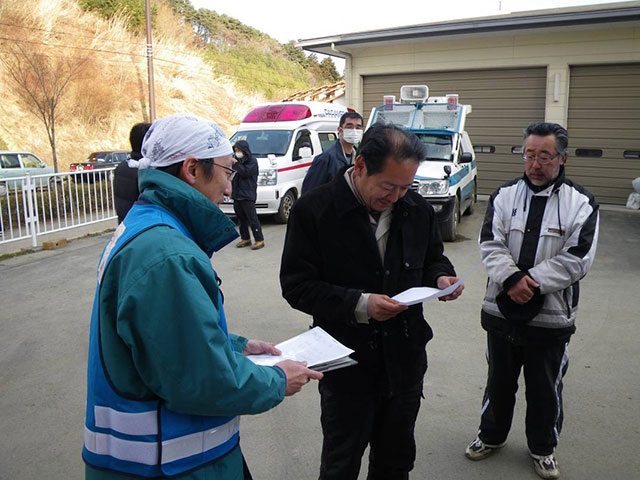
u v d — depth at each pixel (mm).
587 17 10680
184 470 1532
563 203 2783
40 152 24531
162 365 1426
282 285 2307
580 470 3090
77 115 26828
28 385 4215
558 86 11734
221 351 1473
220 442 1611
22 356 4746
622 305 5875
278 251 8430
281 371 1674
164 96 30562
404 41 12906
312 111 11844
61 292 6531
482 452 3213
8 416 3760
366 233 2199
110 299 1491
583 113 11672
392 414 2324
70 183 9461
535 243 2822
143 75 30328
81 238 9422
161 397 1479
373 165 2020
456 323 5422
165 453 1496
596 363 4480
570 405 3805
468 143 10727
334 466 2314
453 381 4203
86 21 30000
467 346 4859
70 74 25641
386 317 2072
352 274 2252
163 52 32781
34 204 8797
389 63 13508
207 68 34875
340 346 1954
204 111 31781
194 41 38719
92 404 1547
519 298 2752
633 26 10898
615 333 5113
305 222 2240
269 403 1584
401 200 2258
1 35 26281
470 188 10570
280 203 10328
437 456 3254
